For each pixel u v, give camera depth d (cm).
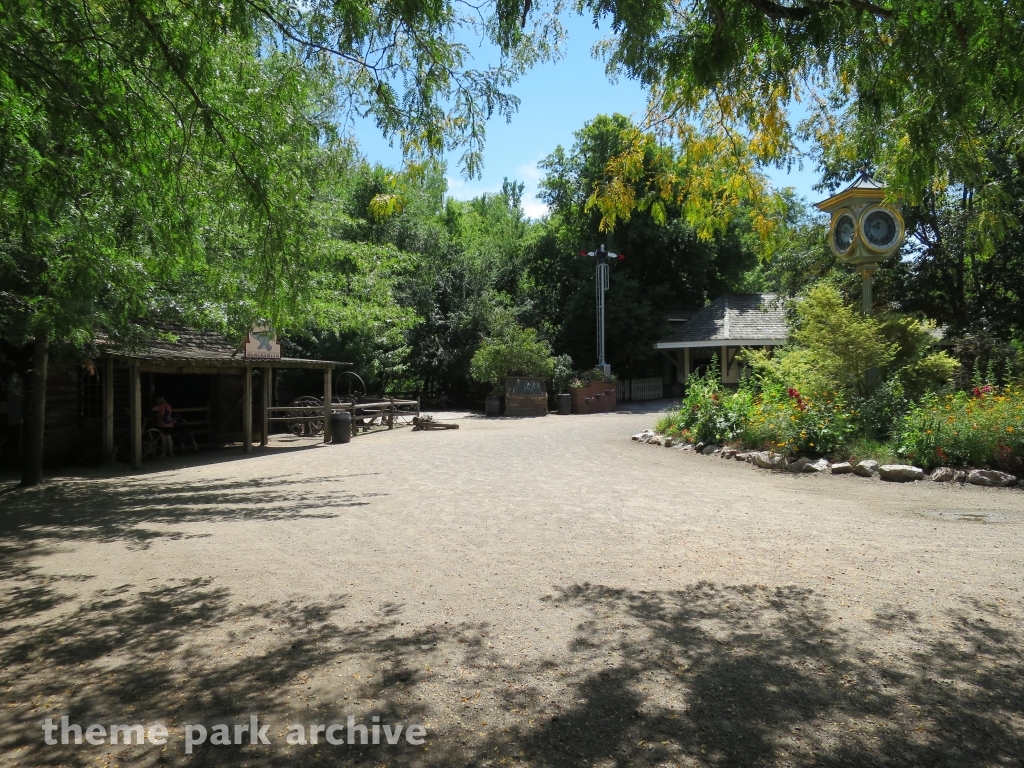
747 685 377
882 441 1199
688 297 3728
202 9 570
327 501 983
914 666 397
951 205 1941
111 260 807
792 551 648
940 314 2064
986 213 667
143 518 890
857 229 1437
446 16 584
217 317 1269
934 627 455
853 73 564
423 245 3241
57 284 843
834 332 1331
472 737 327
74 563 661
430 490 1041
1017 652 414
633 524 773
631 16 507
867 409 1247
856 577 564
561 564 616
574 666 404
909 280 1998
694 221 812
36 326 1019
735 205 806
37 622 496
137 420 1459
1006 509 834
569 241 3706
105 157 605
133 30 552
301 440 2094
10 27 520
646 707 354
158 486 1195
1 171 579
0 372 1537
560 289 3725
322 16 582
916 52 507
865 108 563
